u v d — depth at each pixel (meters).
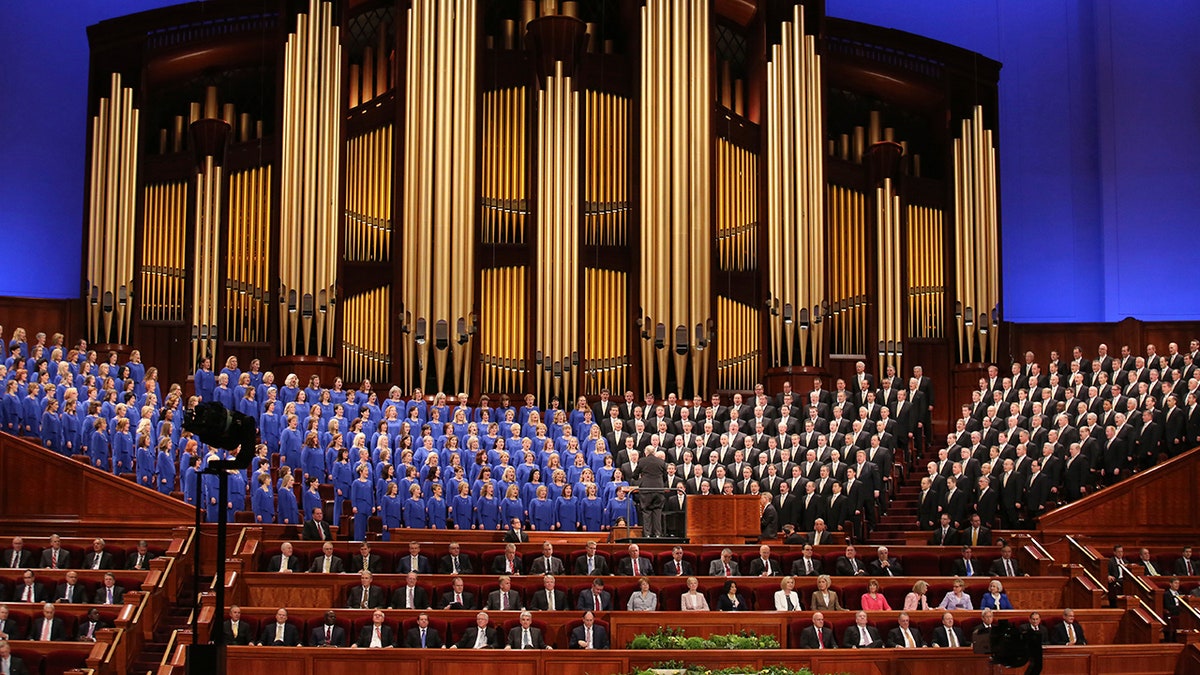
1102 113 26.05
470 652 13.92
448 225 22.73
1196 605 16.16
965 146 24.66
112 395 18.84
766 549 16.98
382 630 14.77
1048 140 26.30
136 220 22.64
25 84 24.64
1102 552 18.48
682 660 13.89
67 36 24.97
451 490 18.36
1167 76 26.00
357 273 22.81
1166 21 26.09
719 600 15.95
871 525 19.39
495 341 22.88
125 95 22.95
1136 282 25.61
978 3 26.69
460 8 23.33
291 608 15.02
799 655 14.17
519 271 23.11
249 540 16.47
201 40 23.44
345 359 22.58
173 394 19.20
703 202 23.31
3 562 16.00
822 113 24.02
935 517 19.41
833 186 24.33
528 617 14.83
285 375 22.11
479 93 23.27
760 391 21.92
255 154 22.97
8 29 24.69
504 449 19.73
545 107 23.28
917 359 24.17
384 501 17.97
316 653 13.83
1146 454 19.58
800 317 23.23
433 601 15.80
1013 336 24.78
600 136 23.64
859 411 21.12
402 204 22.83
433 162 22.89
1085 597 16.98
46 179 24.48
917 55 25.12
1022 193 26.23
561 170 23.20
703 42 23.70
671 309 23.03
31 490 17.22
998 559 17.59
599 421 21.55
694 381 22.98
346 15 23.31
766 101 23.92
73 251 24.44
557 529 18.69
